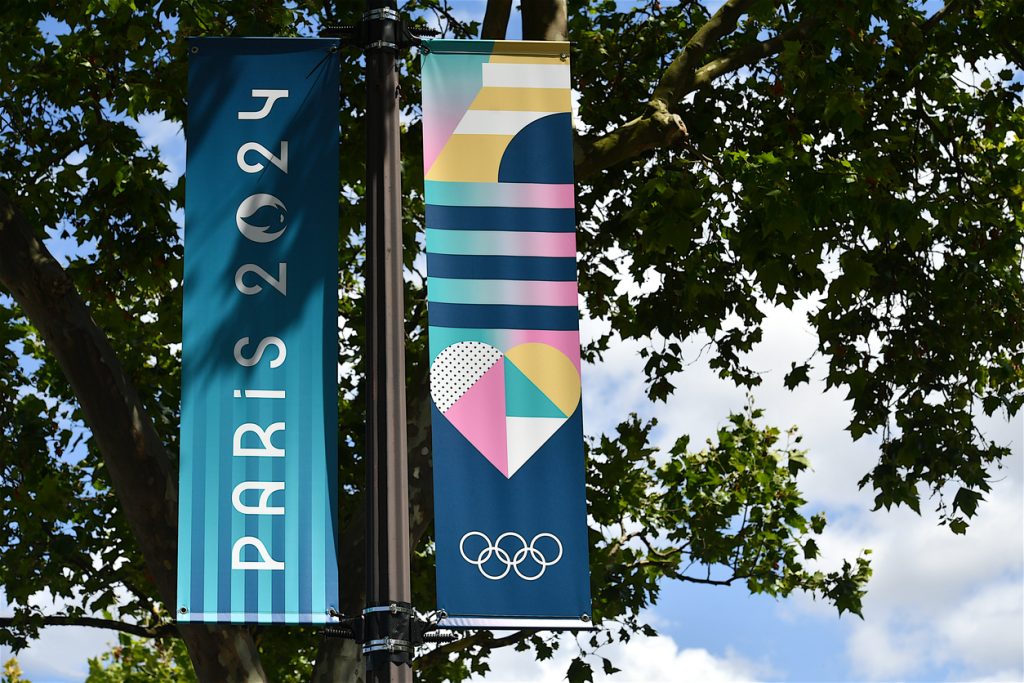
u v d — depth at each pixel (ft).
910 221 34.78
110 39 35.04
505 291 22.06
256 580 20.97
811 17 39.91
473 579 20.38
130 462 30.53
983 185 40.68
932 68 40.47
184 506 21.16
